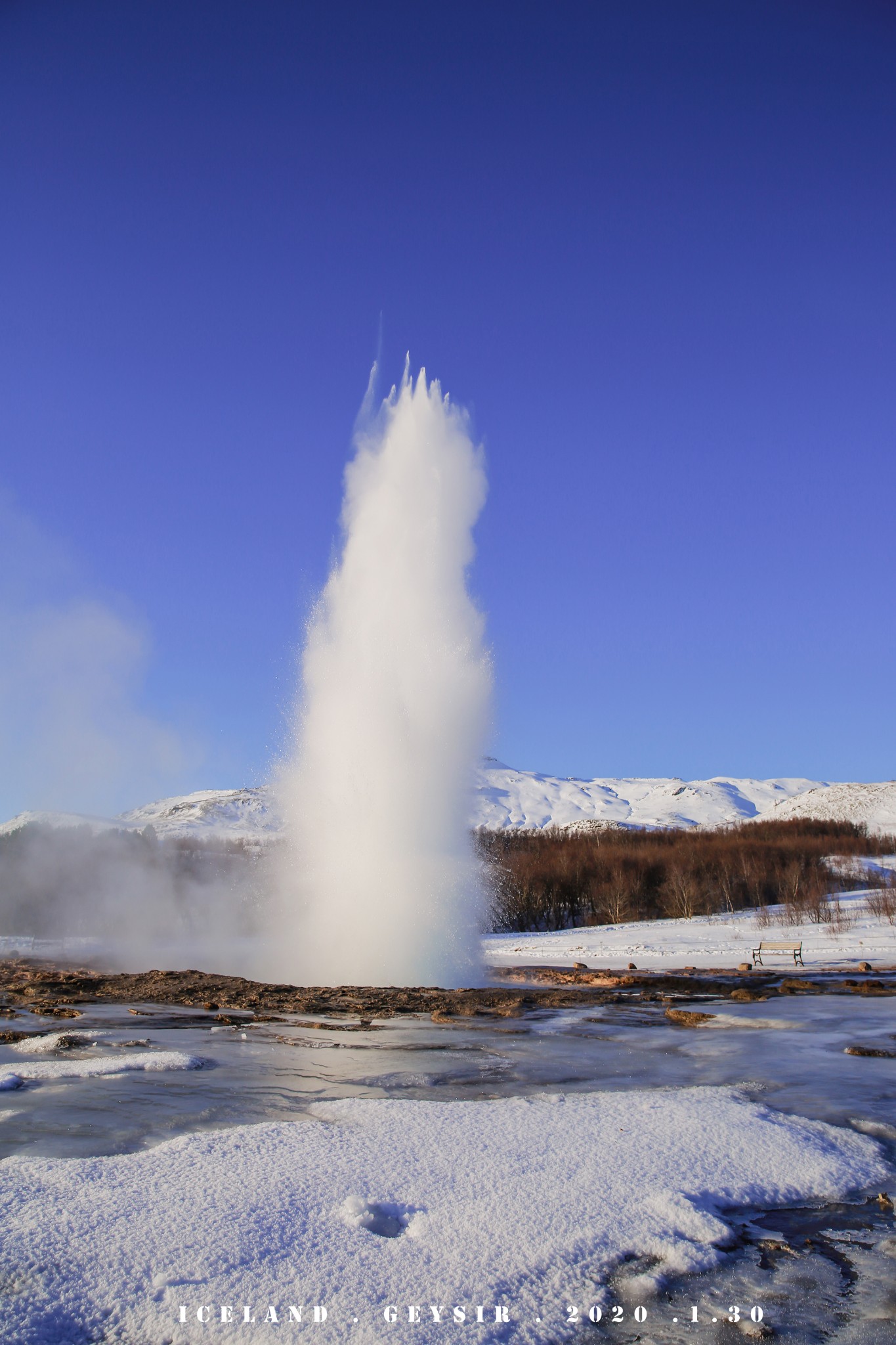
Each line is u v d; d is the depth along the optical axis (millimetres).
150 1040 15492
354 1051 14641
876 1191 8125
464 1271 6184
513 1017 19141
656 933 64750
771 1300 6094
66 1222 6746
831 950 45312
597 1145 8992
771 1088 12117
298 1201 7270
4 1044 15078
